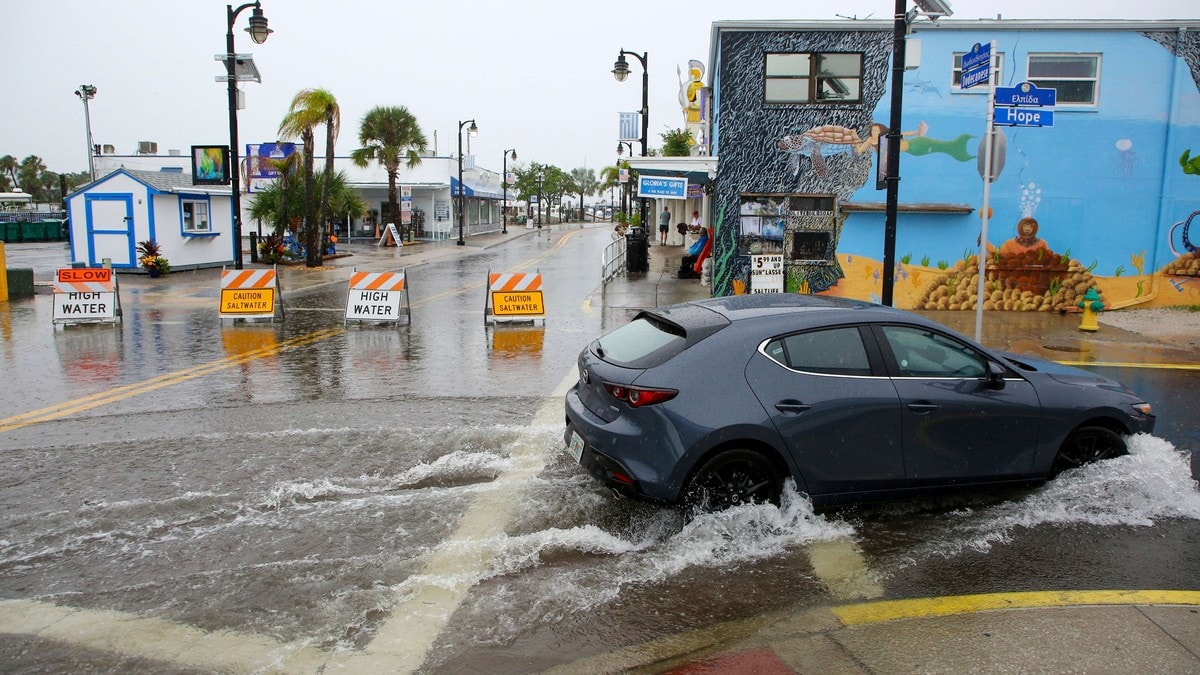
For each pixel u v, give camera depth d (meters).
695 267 21.83
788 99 16.11
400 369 10.73
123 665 3.75
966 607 4.30
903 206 15.97
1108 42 15.66
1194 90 15.65
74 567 4.76
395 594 4.44
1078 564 4.82
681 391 4.98
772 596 4.45
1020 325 14.61
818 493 5.23
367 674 3.70
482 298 19.39
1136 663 3.75
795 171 16.20
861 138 16.05
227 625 4.12
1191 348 12.48
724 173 16.30
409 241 42.81
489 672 3.73
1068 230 16.11
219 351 12.09
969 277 16.31
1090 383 5.88
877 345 5.37
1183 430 7.84
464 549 4.98
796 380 5.14
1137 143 15.88
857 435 5.19
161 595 4.42
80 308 14.41
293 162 30.47
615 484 5.13
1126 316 15.59
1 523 5.40
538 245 44.50
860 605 4.34
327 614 4.23
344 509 5.64
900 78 10.27
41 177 94.06
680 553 4.93
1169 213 15.95
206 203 27.08
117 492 5.98
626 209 53.34
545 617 4.22
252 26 20.83
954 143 15.95
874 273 16.34
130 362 11.18
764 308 5.57
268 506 5.70
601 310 16.61
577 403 5.73
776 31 15.88
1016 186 16.03
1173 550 5.02
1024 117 9.88
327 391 9.41
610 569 4.75
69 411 8.41
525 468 6.52
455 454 6.86
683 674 3.71
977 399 5.43
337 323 15.10
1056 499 5.73
